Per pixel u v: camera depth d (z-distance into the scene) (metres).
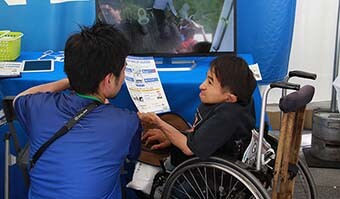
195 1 2.29
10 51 2.44
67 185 1.26
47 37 2.95
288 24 2.98
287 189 1.76
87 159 1.27
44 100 1.36
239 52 3.01
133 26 2.31
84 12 2.91
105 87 1.34
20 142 2.11
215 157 1.61
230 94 1.66
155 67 2.20
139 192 1.91
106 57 1.30
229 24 2.32
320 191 2.56
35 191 1.32
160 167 1.83
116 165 1.33
